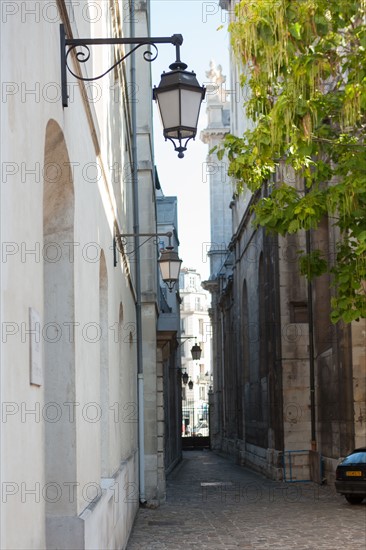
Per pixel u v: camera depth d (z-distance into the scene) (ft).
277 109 59.11
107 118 62.28
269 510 97.19
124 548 63.77
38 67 27.48
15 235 23.12
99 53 56.59
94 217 45.44
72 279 35.58
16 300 23.18
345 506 100.32
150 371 108.68
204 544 69.26
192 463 239.71
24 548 24.22
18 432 23.31
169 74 40.60
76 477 34.81
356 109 60.75
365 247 61.31
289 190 67.87
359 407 121.29
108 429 54.65
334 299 68.85
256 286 189.78
